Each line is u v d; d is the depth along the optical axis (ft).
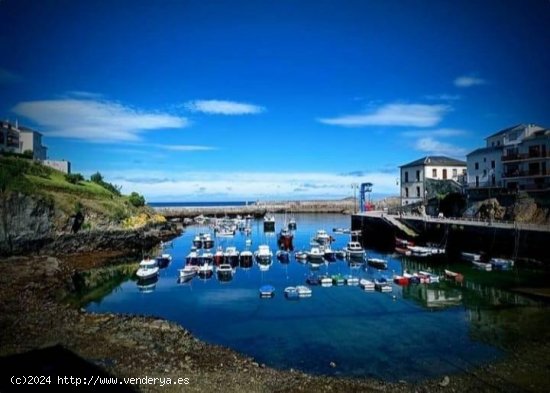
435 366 72.23
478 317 98.17
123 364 69.21
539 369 69.56
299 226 356.59
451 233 191.42
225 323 97.81
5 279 132.36
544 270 143.64
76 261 177.99
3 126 246.88
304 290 121.80
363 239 256.93
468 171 240.12
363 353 78.69
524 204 182.91
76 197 218.79
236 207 515.50
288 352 79.71
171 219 420.36
